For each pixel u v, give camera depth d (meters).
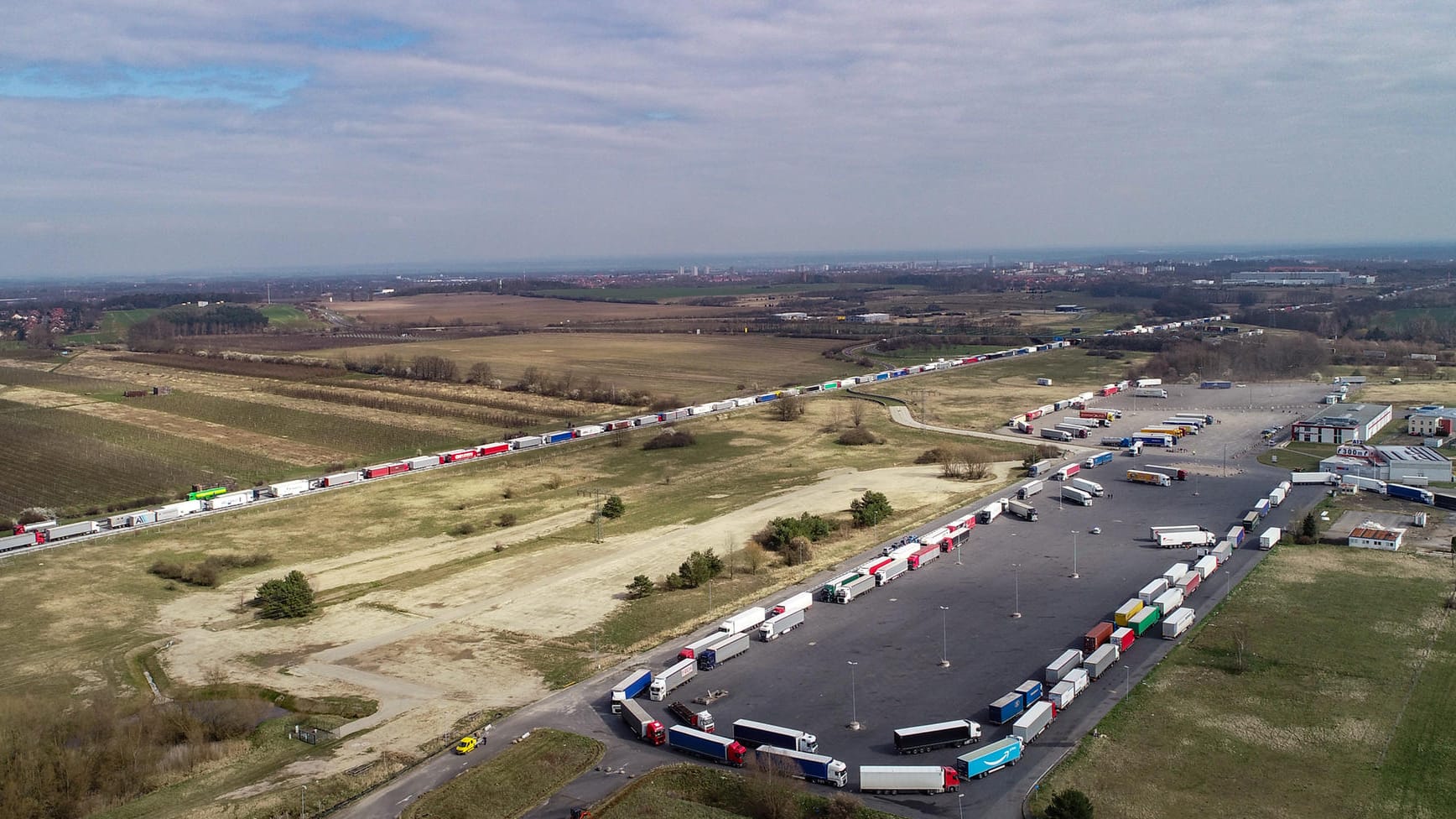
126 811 79.88
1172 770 82.06
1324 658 103.44
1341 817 74.25
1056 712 93.56
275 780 84.12
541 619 122.69
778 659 108.88
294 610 126.19
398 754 88.62
